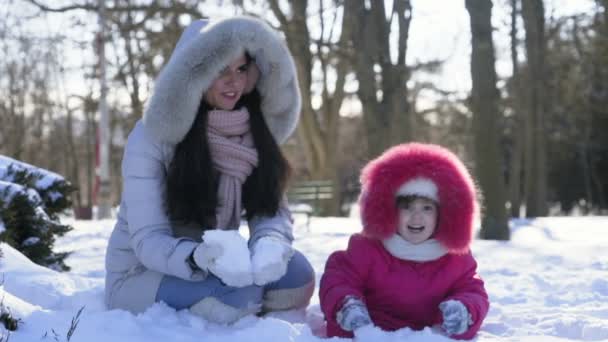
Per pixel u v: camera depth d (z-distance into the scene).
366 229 3.54
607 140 35.00
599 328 3.54
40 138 39.91
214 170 3.53
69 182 6.13
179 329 3.11
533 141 23.42
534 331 3.64
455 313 3.20
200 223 3.50
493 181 11.20
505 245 9.05
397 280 3.52
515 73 25.69
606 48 26.75
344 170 37.84
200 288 3.36
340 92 25.38
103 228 11.55
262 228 3.64
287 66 3.72
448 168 3.51
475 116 11.28
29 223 5.43
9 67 35.84
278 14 21.97
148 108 3.47
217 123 3.57
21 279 4.15
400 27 17.88
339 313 3.26
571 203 37.34
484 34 11.20
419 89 30.25
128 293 3.53
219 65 3.41
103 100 19.95
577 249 8.43
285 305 3.66
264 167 3.68
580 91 31.45
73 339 2.73
